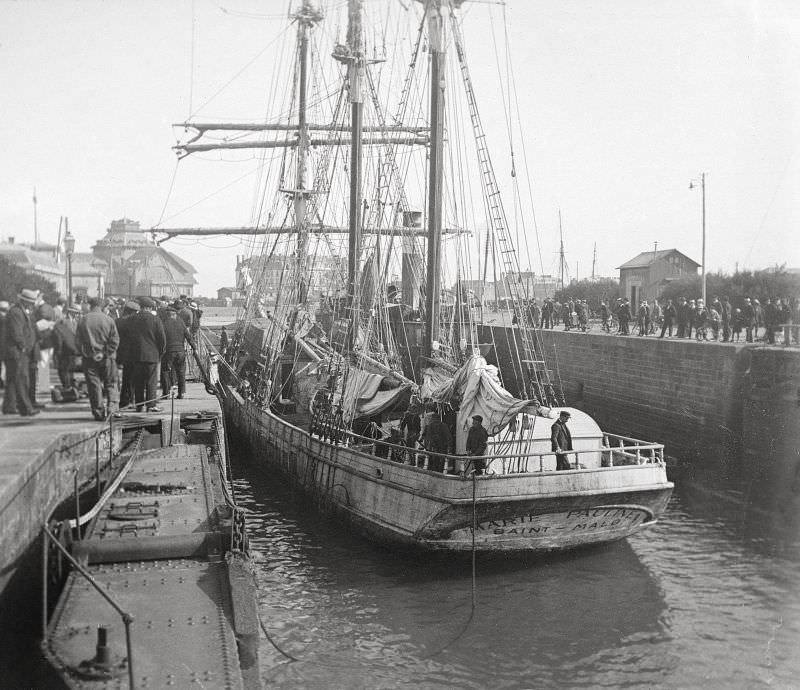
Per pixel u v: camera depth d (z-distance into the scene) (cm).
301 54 3916
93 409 1412
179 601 912
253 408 3053
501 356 4484
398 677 1291
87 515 1111
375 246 2639
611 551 1898
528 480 1647
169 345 2097
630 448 1752
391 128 2616
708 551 1914
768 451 2477
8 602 891
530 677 1298
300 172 3884
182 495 1307
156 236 4438
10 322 1276
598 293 5553
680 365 2962
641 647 1405
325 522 2188
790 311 2705
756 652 1381
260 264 3797
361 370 2222
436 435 1777
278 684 1261
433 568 1789
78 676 736
